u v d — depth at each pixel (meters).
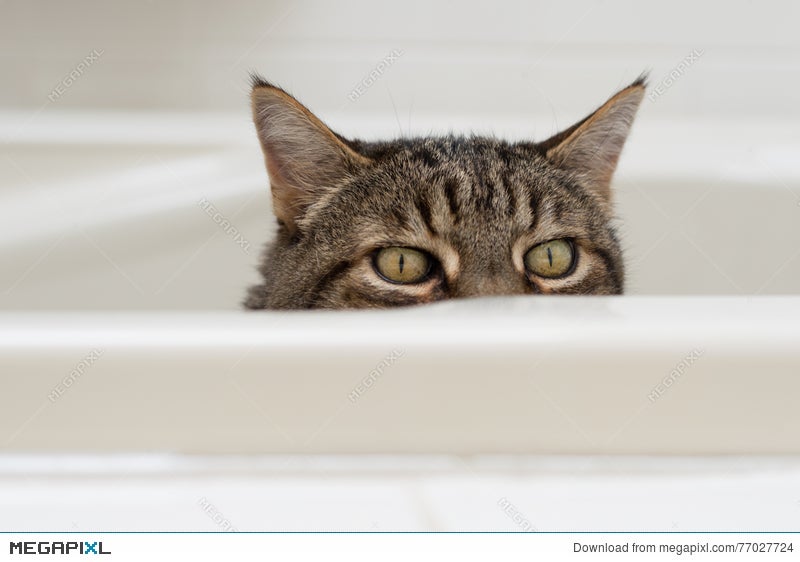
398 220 0.50
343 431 0.40
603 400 0.40
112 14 0.71
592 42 0.74
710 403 0.40
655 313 0.41
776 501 0.41
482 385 0.40
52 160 0.64
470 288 0.49
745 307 0.41
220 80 0.73
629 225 0.64
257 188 0.64
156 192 0.64
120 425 0.40
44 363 0.40
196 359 0.40
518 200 0.50
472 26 0.73
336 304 0.50
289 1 0.72
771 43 0.74
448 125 0.69
